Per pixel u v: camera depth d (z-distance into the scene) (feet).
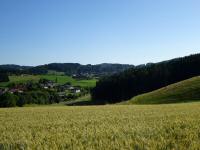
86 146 34.86
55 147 34.19
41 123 60.49
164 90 244.01
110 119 64.49
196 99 207.72
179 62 428.97
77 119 67.15
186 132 41.29
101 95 439.22
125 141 35.96
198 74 409.49
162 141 35.88
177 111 82.89
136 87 419.13
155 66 437.58
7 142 38.19
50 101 447.42
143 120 60.54
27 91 460.14
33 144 36.24
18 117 77.77
